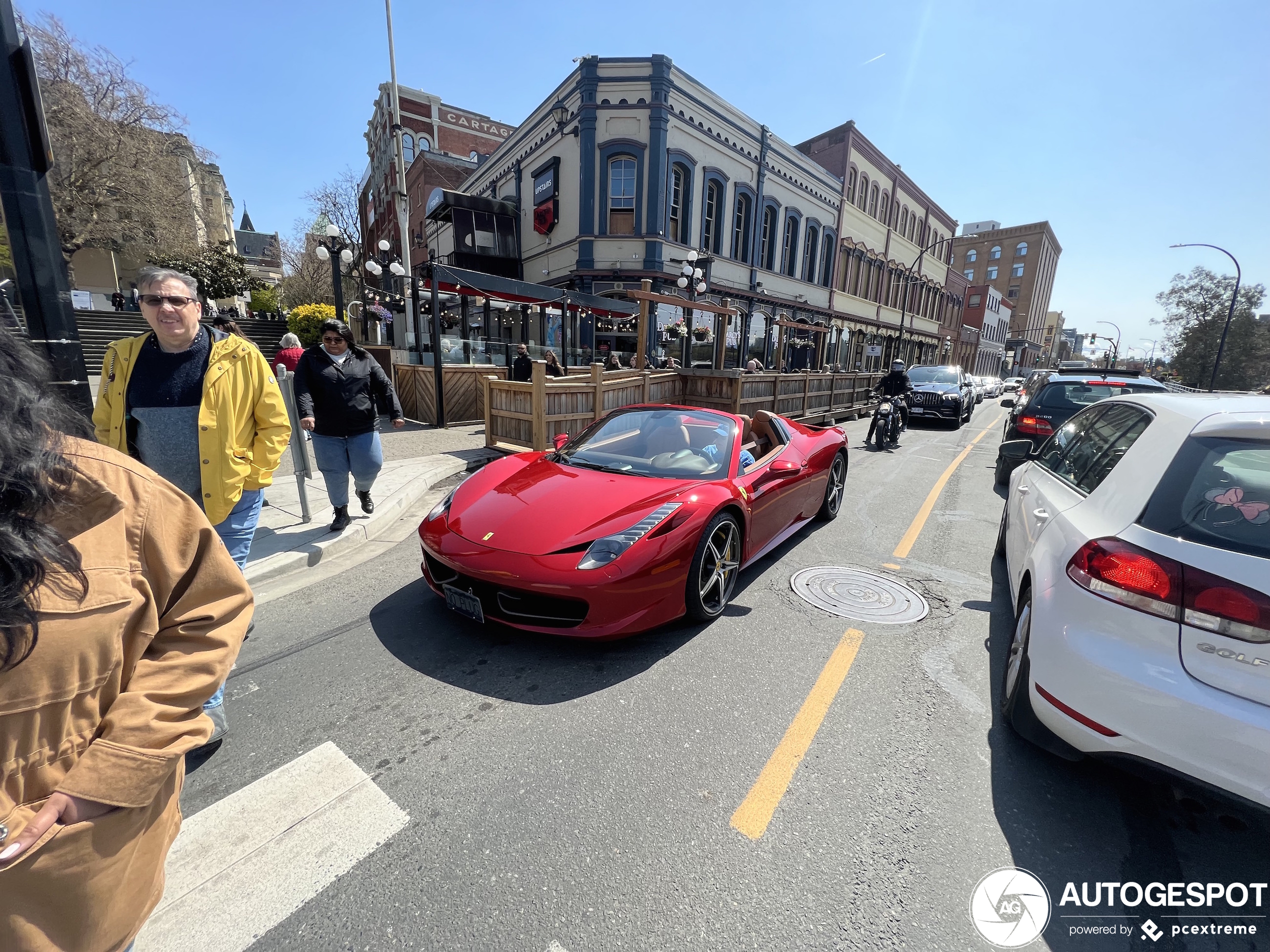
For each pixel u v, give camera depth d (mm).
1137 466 2125
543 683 2738
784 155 21594
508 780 2107
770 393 10984
